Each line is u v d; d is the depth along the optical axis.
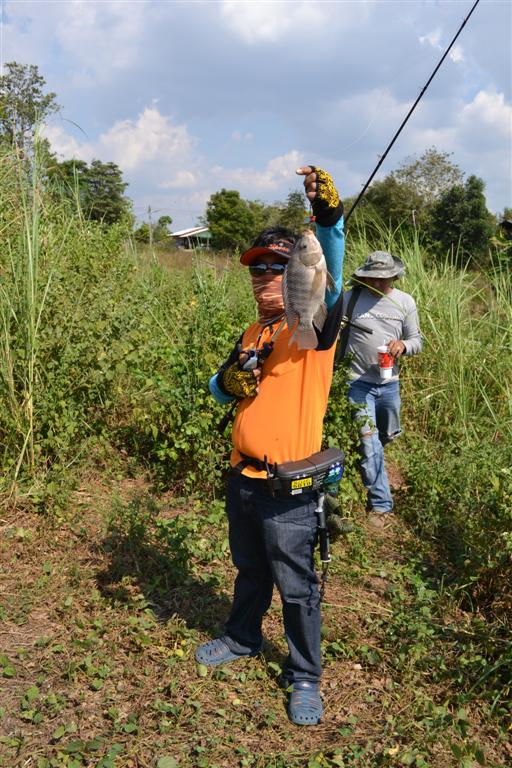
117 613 3.96
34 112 6.19
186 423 5.47
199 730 3.19
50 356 5.44
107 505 5.12
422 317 8.51
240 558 3.56
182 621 3.92
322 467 3.22
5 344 5.21
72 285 6.37
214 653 3.67
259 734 3.25
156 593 4.25
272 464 3.21
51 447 5.32
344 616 4.32
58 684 3.40
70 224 7.34
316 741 3.26
